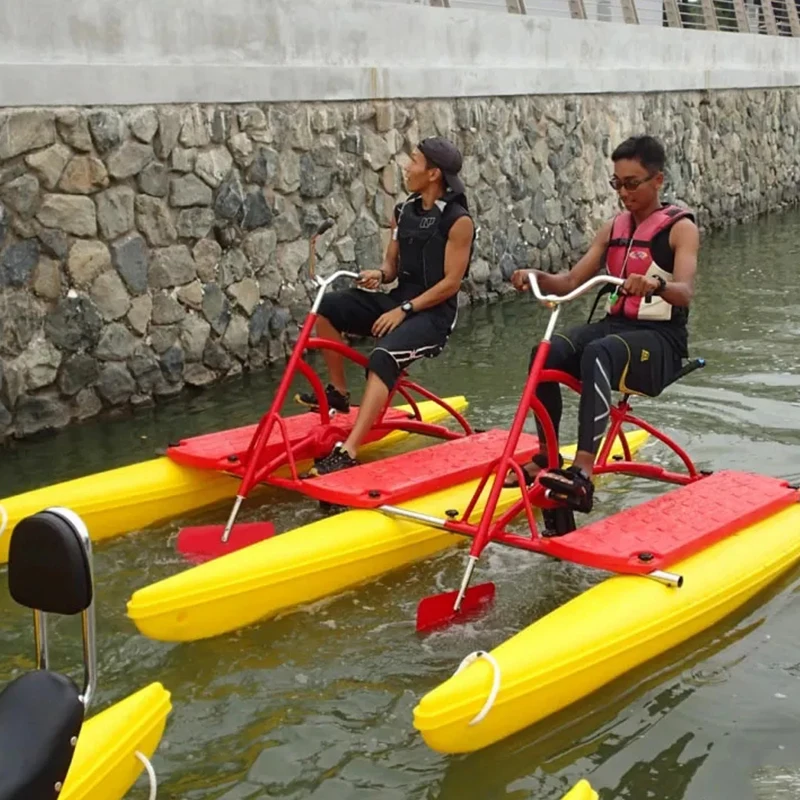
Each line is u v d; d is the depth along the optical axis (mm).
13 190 5887
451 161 5082
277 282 7785
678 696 3463
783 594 4141
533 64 11086
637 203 4316
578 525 4801
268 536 4516
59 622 4000
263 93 7543
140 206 6645
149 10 6719
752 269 11938
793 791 2990
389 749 3213
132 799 2975
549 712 3295
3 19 5867
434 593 4215
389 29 8961
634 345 4172
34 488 5344
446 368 7867
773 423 6277
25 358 6047
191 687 3545
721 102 15414
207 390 7172
